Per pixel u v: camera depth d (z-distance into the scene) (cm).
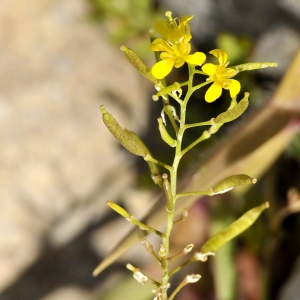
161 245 16
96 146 38
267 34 31
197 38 35
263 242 28
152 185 34
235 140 21
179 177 23
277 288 28
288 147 28
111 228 36
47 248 36
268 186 28
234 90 15
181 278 30
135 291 25
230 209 26
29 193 37
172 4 36
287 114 21
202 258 17
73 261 35
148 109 39
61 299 34
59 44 42
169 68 15
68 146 38
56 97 40
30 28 43
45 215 36
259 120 21
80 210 36
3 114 39
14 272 35
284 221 29
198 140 16
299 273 26
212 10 33
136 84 40
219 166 21
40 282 35
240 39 32
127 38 38
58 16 43
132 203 36
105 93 40
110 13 38
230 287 25
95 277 35
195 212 27
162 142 37
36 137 38
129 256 34
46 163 38
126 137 15
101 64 41
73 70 41
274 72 30
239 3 31
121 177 37
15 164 38
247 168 23
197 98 33
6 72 41
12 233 36
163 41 15
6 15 43
